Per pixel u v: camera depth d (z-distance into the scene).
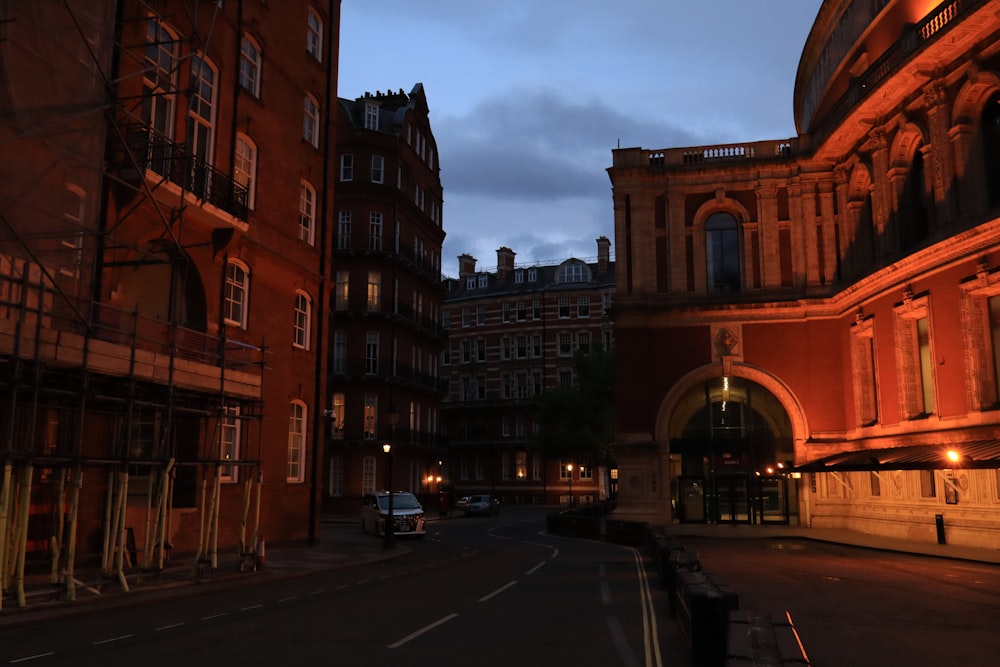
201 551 17.20
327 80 30.31
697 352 37.34
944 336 26.39
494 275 86.25
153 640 10.24
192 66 20.25
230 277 23.28
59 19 15.74
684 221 38.75
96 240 16.52
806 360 36.28
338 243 52.44
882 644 9.89
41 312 12.81
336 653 9.27
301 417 27.53
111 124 17.88
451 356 84.56
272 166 25.77
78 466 13.53
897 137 29.92
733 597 7.84
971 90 25.06
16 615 11.82
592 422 56.72
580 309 78.88
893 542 26.80
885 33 31.75
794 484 36.31
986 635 10.51
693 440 37.59
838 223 36.62
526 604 13.36
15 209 14.50
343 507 50.28
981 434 24.31
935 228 27.45
